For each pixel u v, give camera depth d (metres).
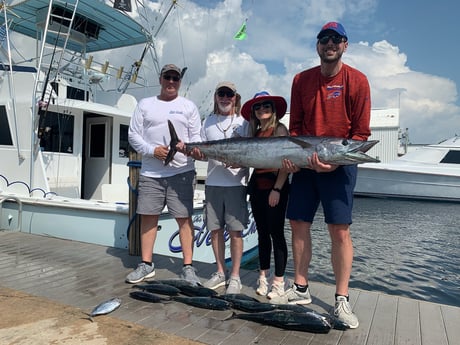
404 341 2.67
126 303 3.26
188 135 3.95
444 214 16.56
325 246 9.88
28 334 2.65
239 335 2.70
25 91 6.39
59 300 3.29
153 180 3.84
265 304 3.06
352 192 2.93
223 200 3.62
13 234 5.89
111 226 5.34
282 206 3.43
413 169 22.38
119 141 7.49
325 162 2.87
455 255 9.16
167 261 4.66
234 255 3.62
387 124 29.86
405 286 6.91
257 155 3.20
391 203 20.83
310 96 3.08
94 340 2.58
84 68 7.95
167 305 3.23
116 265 4.40
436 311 3.23
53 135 6.52
